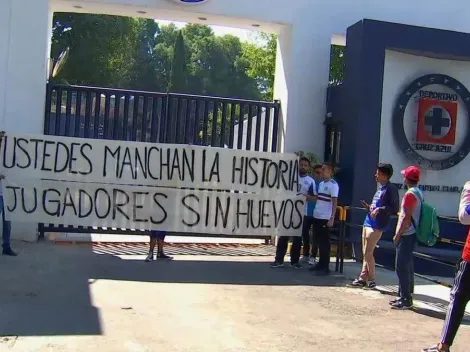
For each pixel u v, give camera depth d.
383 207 8.35
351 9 12.02
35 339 5.37
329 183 9.38
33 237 10.83
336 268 9.76
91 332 5.68
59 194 9.80
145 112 11.45
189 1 11.31
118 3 11.23
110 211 9.88
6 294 6.94
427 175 11.55
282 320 6.61
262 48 28.30
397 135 11.23
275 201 10.09
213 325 6.21
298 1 11.78
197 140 11.63
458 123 11.62
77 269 8.69
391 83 11.29
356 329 6.43
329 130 11.88
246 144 12.05
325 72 11.91
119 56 37.16
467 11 12.59
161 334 5.77
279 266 9.87
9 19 10.77
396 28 10.90
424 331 6.50
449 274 10.98
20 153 9.71
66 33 32.78
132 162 9.91
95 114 11.35
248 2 11.59
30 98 10.85
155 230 9.86
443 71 11.58
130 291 7.51
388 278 9.45
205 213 10.02
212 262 10.07
